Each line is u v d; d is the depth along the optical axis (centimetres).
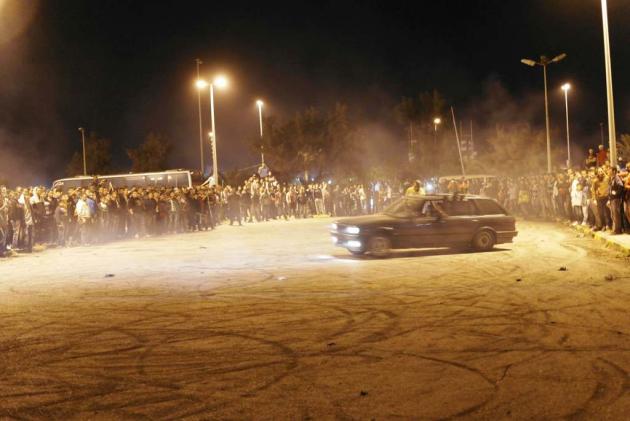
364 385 586
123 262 1644
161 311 950
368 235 1580
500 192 3509
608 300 957
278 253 1755
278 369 641
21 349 738
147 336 791
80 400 561
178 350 721
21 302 1052
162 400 557
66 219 2209
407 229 1603
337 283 1184
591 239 1928
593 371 612
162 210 2705
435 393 561
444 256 1583
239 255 1733
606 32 2305
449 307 932
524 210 3288
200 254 1800
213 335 790
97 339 780
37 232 2156
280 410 527
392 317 872
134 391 582
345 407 531
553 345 708
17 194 2041
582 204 2312
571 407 521
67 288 1199
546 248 1719
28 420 517
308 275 1298
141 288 1180
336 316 886
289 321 861
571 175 2580
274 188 3778
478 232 1669
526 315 866
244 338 771
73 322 883
